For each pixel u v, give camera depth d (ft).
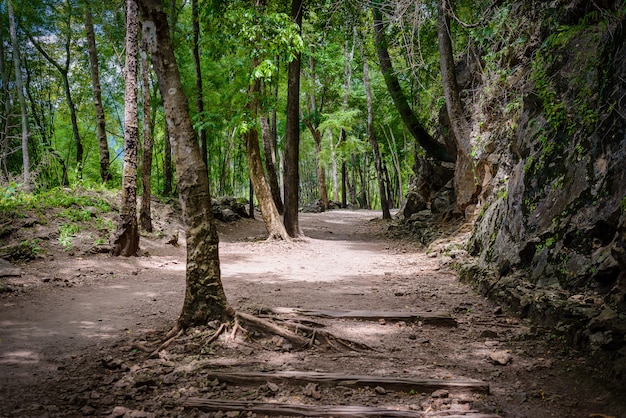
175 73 18.78
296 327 19.16
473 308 23.53
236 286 29.68
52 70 83.71
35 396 13.43
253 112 51.13
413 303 24.75
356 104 115.96
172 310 23.39
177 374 15.28
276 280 32.14
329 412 12.26
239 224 65.77
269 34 44.09
